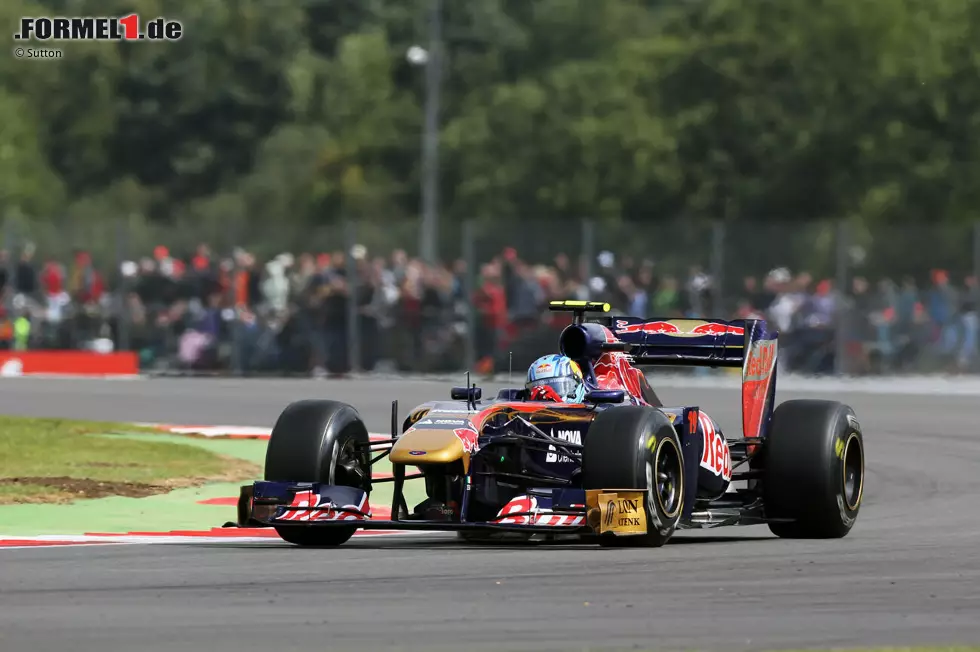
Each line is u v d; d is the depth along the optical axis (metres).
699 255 104.81
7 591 30.77
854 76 152.12
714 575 32.81
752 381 41.22
